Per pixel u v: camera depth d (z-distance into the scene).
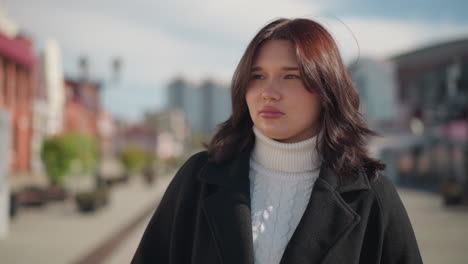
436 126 22.33
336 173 1.14
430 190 20.88
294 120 1.11
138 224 11.02
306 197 1.17
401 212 1.18
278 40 1.12
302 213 1.15
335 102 1.15
